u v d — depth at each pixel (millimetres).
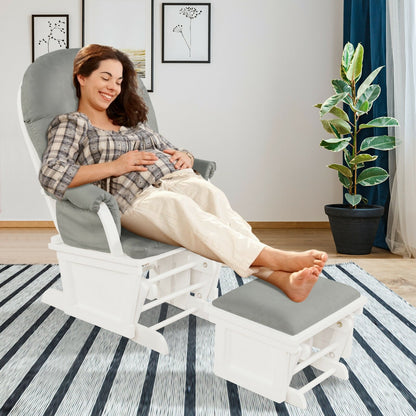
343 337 1323
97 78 1681
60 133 1593
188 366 1377
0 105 3412
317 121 3506
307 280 1185
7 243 2977
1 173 3471
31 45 3381
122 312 1520
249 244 1323
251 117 3494
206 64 3439
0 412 1127
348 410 1165
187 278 1766
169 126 3488
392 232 2781
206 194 1592
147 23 3375
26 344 1503
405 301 1918
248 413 1149
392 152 2854
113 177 1600
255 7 3408
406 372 1355
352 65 2594
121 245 1480
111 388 1248
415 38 2566
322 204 3574
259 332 1181
